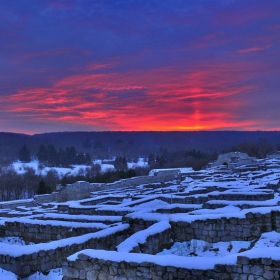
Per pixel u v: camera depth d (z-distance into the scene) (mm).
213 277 10648
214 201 21656
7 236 21406
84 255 11906
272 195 25312
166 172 69375
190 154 184500
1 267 13750
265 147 134125
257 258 10367
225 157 78438
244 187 31062
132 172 96625
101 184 57312
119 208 26094
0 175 122438
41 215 25438
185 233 17031
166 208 22828
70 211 28578
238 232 16453
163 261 11148
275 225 16156
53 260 14602
